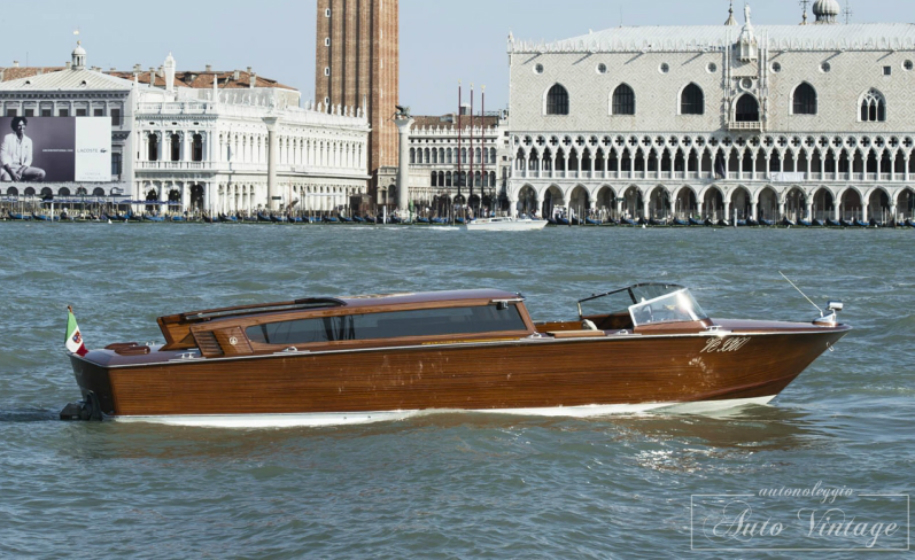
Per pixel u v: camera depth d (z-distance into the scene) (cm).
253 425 4091
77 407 4262
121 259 12469
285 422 4097
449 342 4109
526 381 4150
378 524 3284
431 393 4125
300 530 3253
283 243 16762
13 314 6938
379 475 3672
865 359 5522
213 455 3872
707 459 3872
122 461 3825
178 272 10544
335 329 4122
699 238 19662
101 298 7944
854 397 4728
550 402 4184
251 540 3209
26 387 4875
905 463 3822
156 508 3441
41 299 7656
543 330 4419
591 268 11644
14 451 3909
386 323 4141
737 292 8744
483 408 4162
